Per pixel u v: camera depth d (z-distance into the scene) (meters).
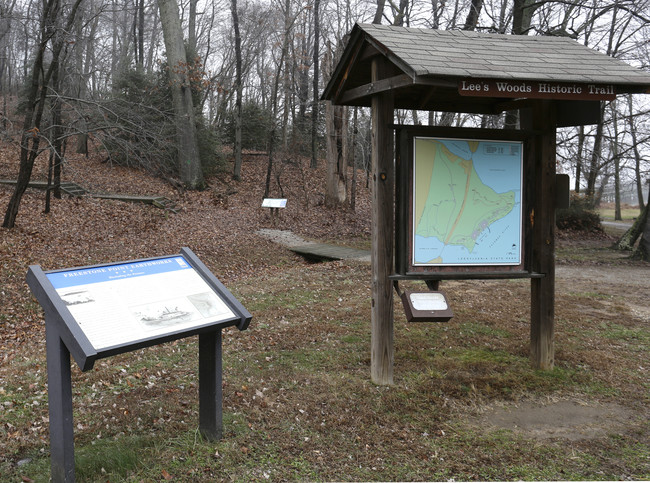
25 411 4.19
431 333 6.36
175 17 24.67
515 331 6.41
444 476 3.24
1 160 22.42
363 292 9.13
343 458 3.44
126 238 15.64
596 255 15.21
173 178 24.89
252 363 5.31
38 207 16.59
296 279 10.62
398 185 4.65
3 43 24.36
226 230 18.41
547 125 4.84
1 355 6.82
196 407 4.20
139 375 5.00
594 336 6.34
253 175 28.83
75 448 3.51
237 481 3.09
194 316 3.24
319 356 5.52
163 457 3.33
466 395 4.49
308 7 25.39
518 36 5.21
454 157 4.70
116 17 29.52
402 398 4.38
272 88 36.25
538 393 4.55
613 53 15.84
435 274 4.70
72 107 14.10
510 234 4.88
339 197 23.67
